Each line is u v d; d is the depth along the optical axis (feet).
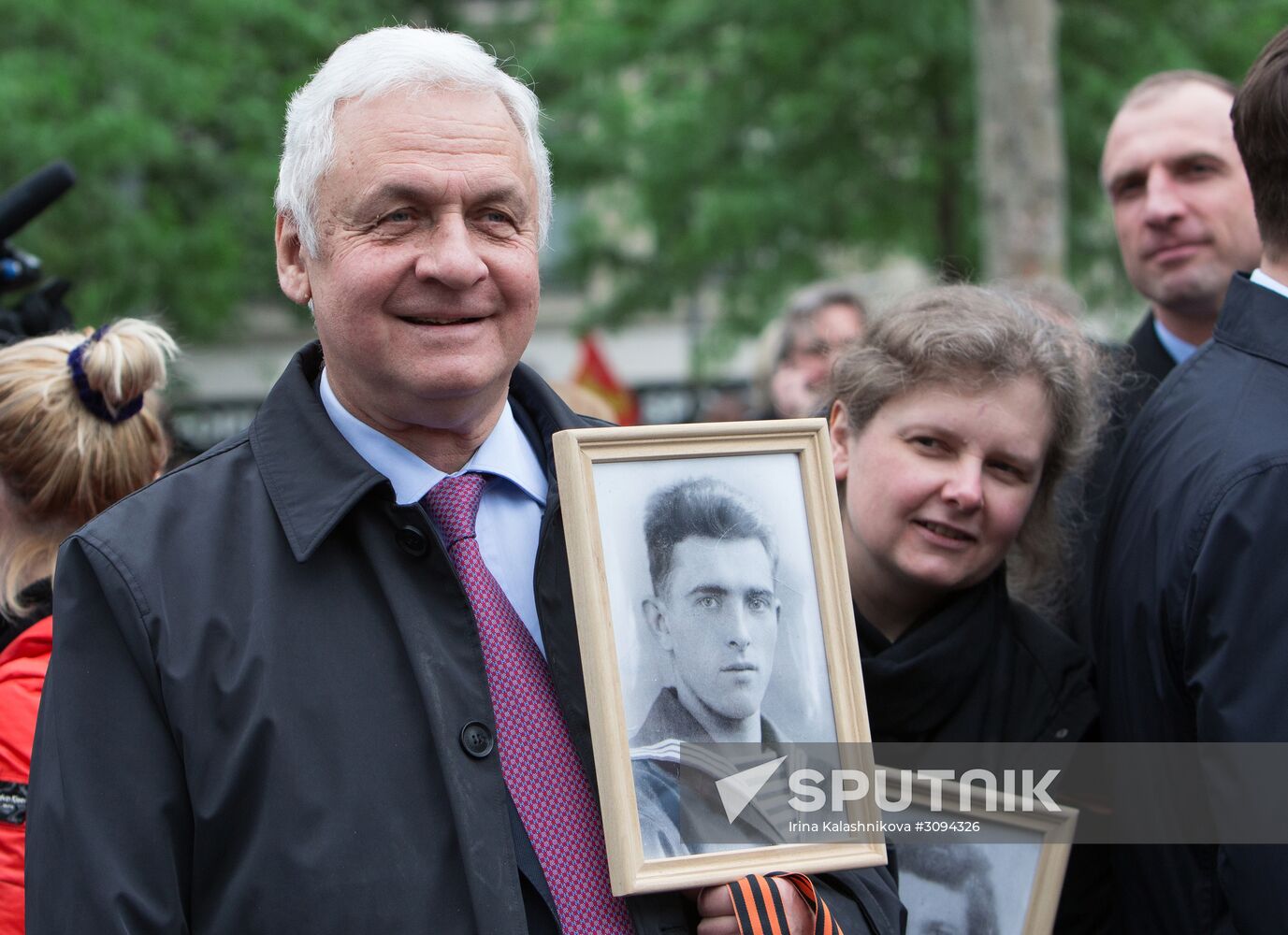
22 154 33.12
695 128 40.86
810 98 38.17
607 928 6.70
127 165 35.27
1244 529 7.65
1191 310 11.89
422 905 6.41
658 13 41.93
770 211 39.47
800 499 7.30
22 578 9.27
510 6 54.49
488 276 6.87
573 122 45.96
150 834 6.41
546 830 6.75
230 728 6.50
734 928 6.75
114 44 34.53
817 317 17.04
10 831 8.10
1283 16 37.70
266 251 42.22
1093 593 9.18
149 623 6.57
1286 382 8.09
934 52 35.50
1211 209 11.52
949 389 8.65
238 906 6.37
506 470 7.40
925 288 9.50
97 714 6.56
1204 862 8.21
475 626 6.88
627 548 6.94
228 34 37.19
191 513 6.91
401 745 6.63
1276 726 7.45
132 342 9.56
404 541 6.95
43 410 9.30
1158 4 37.35
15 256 12.52
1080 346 9.24
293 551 6.81
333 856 6.39
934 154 37.68
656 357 74.84
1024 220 28.94
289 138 7.10
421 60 6.88
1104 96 36.35
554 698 6.99
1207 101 11.68
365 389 7.07
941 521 8.66
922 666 8.74
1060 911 9.18
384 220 6.80
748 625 7.05
